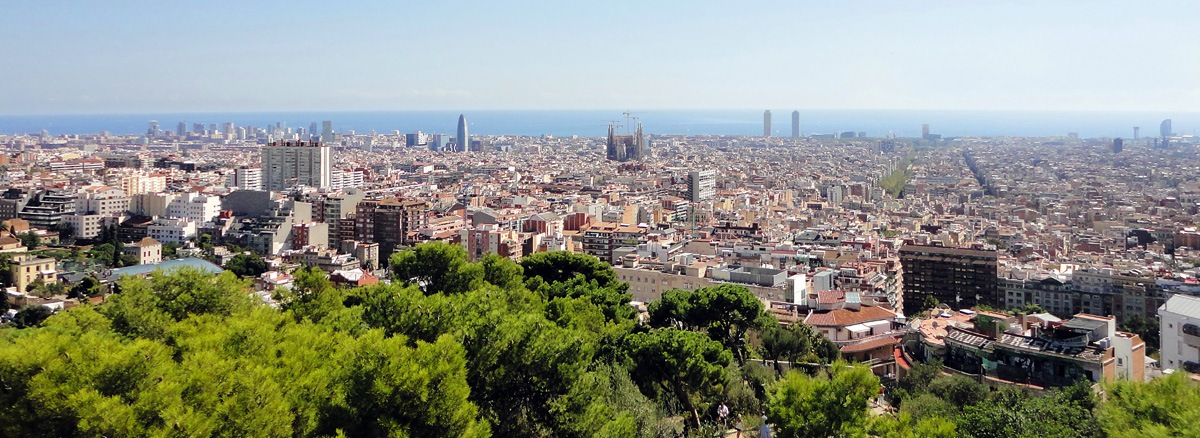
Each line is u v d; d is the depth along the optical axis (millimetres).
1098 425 114938
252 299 160000
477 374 103938
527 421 107375
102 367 83062
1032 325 183500
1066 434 118750
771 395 115250
